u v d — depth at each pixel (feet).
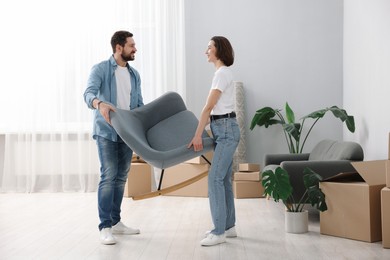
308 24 22.03
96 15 22.52
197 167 19.99
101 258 10.68
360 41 18.17
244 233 12.96
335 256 10.51
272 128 22.18
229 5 22.30
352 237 12.03
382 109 15.19
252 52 22.24
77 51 22.53
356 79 18.95
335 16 21.89
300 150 21.03
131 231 13.07
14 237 12.89
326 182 12.58
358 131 18.72
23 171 22.68
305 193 12.95
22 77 22.77
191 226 14.06
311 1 21.99
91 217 15.75
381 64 15.23
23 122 22.74
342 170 14.16
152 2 22.38
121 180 13.16
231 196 12.46
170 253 11.02
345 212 12.16
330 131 21.90
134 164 20.13
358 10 18.49
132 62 22.34
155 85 22.39
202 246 11.63
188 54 22.49
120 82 13.05
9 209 17.56
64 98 22.49
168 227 13.96
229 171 12.39
